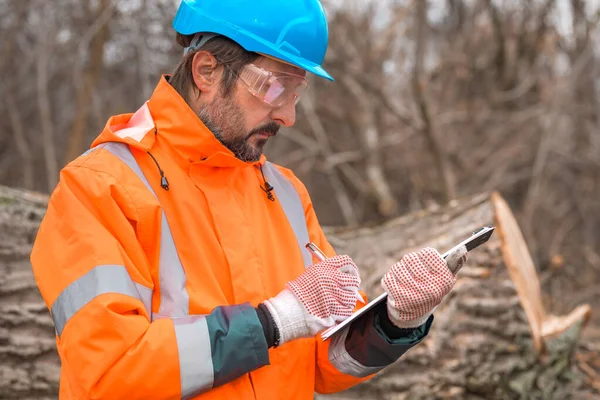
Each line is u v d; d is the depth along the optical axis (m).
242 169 1.70
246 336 1.43
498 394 3.13
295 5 1.59
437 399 3.11
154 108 1.62
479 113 8.59
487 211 3.33
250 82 1.55
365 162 8.19
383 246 3.38
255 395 1.55
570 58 8.73
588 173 8.86
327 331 1.50
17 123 7.61
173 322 1.43
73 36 7.32
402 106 8.34
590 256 7.82
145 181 1.55
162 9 6.84
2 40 7.38
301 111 8.13
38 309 2.93
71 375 1.44
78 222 1.47
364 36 8.16
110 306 1.39
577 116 8.95
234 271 1.56
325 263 1.59
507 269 3.23
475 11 8.68
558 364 3.34
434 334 3.15
